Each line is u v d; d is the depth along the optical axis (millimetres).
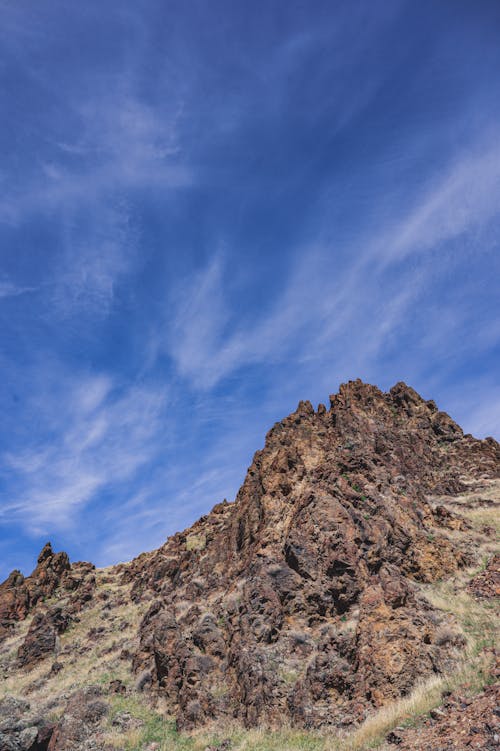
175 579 45875
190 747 19969
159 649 27000
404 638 20344
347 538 28062
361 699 18812
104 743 21562
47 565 60438
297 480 37094
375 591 23344
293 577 27234
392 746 13719
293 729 18875
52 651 41000
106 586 56844
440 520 35250
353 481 33875
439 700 15492
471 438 59750
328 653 21547
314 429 52062
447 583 26984
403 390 65750
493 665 16531
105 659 34719
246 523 38156
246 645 24172
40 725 23844
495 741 11109
